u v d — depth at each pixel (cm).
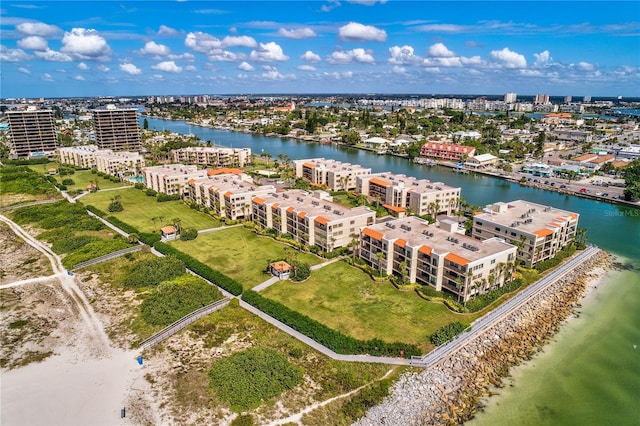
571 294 14975
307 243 18238
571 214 18550
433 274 14350
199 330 12406
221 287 14950
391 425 9181
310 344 11694
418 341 11825
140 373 10638
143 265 16150
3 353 11444
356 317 13000
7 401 9706
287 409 9450
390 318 12950
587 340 12438
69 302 14150
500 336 12394
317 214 18350
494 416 9575
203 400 9700
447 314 13200
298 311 13338
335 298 14138
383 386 10169
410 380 10444
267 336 12106
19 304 14025
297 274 15325
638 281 16025
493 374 10912
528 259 16250
